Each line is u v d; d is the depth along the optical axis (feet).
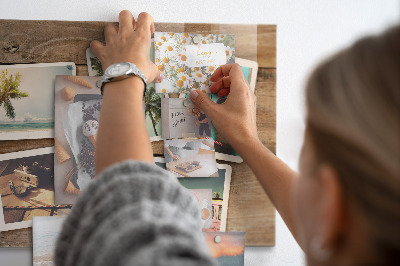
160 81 2.58
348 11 2.85
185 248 0.89
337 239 0.84
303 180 0.94
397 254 0.72
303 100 0.90
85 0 2.60
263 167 2.21
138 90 1.83
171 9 2.69
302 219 0.97
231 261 2.58
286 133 2.72
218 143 2.66
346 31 2.84
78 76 2.57
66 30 2.58
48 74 2.55
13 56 2.53
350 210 0.78
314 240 0.91
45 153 2.52
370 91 0.74
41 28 2.56
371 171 0.71
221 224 2.61
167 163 2.59
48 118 2.53
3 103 2.50
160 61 2.64
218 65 2.70
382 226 0.71
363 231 0.76
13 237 2.46
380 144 0.70
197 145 2.63
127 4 2.65
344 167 0.76
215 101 2.69
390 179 0.69
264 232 2.65
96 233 1.03
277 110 2.75
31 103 2.52
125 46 2.35
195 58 2.69
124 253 0.93
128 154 1.38
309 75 0.88
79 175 2.53
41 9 2.57
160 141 2.62
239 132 2.39
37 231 2.47
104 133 1.49
